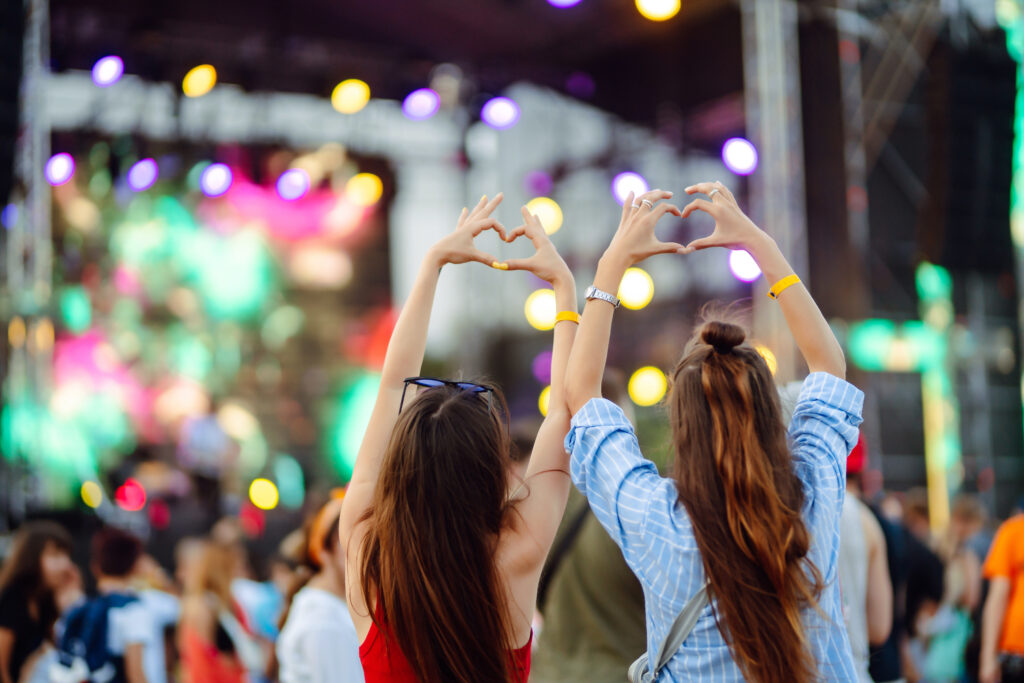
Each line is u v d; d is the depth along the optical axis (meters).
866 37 9.30
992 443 9.41
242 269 12.62
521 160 12.72
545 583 3.09
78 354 11.62
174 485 10.70
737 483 1.62
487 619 1.75
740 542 1.60
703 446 1.68
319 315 13.21
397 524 1.78
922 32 8.72
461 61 11.85
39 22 7.91
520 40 11.53
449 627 1.74
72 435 9.46
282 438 12.93
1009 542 5.00
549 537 1.83
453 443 1.81
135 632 4.39
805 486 1.70
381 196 12.84
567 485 1.88
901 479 9.07
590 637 2.99
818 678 1.64
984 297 9.56
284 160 12.13
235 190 12.22
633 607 2.99
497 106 11.71
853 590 2.86
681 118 11.27
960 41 8.38
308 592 3.15
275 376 12.98
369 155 12.59
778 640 1.57
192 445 11.66
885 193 9.37
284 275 12.99
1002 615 4.97
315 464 13.01
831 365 1.86
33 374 7.74
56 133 10.94
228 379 12.70
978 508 6.97
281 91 11.54
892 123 9.42
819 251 9.16
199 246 12.24
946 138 8.34
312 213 12.84
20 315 7.73
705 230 11.20
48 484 8.45
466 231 2.06
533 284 12.79
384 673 1.80
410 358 2.03
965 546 6.72
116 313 11.95
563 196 12.49
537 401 12.80
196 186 11.82
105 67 9.94
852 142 9.20
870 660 3.21
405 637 1.75
